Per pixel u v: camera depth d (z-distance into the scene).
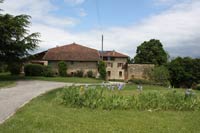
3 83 29.19
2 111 12.23
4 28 37.69
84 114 11.38
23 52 41.44
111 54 71.50
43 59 61.81
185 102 13.43
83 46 68.94
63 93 14.18
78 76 58.81
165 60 80.69
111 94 14.43
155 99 13.36
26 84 29.91
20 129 8.70
